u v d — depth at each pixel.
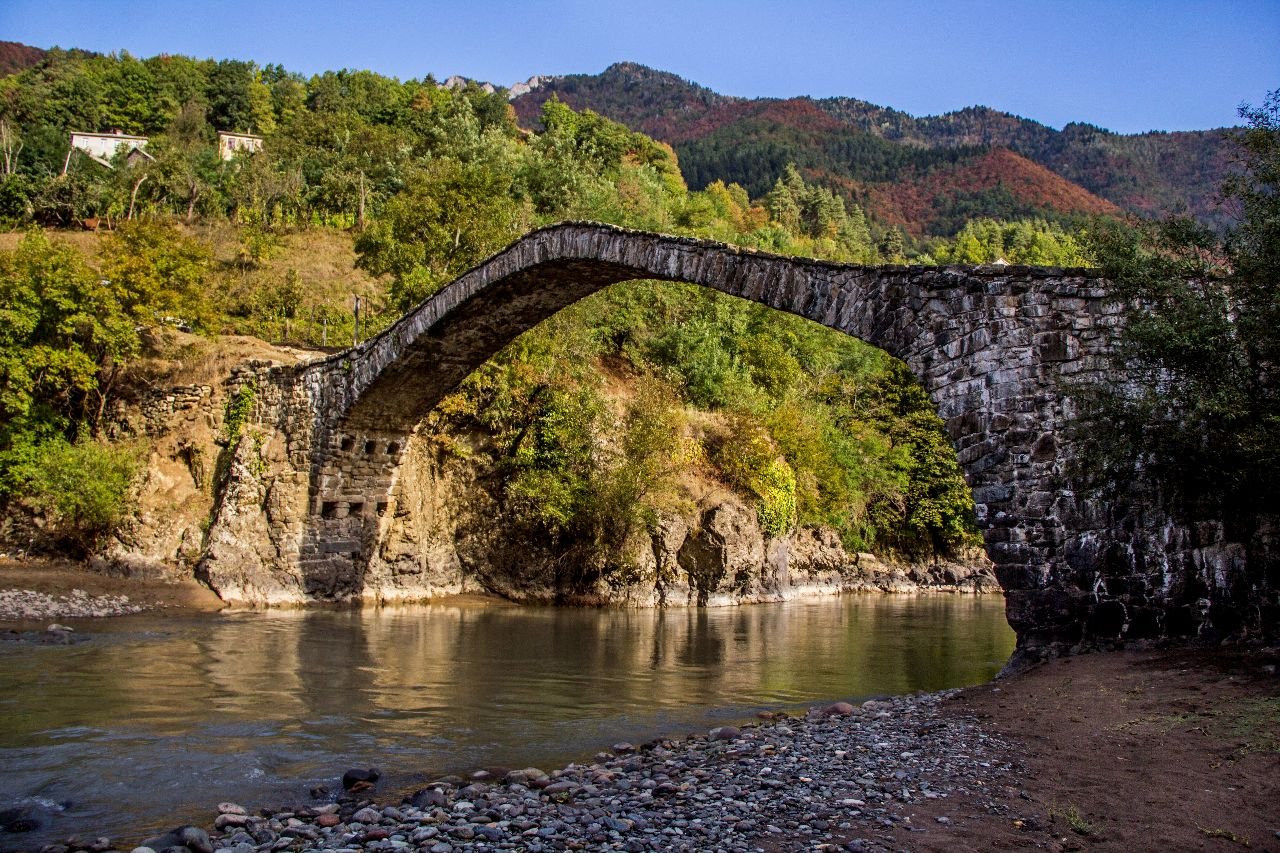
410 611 29.48
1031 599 14.23
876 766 9.27
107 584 27.28
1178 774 8.25
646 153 96.62
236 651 19.45
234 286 49.12
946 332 15.55
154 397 32.19
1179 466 12.83
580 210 54.59
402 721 13.14
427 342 26.62
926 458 50.56
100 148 85.69
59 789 9.38
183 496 30.59
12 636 20.12
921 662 19.78
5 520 29.44
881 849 6.78
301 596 29.64
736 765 9.57
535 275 23.33
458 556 34.06
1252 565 12.48
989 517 14.77
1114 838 6.89
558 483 32.56
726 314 49.56
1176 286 13.00
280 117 104.06
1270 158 12.52
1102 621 13.64
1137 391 13.34
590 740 12.02
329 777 10.05
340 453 30.12
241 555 29.08
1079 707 10.95
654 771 9.64
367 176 68.69
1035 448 14.41
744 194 131.38
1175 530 13.13
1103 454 12.95
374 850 7.19
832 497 44.41
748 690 16.12
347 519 31.06
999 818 7.48
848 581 45.16
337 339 43.88
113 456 29.80
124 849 7.60
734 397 43.97
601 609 32.41
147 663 17.39
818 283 17.39
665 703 14.81
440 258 41.03
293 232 61.47
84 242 54.28
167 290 34.22
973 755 9.55
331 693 15.16
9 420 30.91
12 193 62.47
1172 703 10.33
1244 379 12.20
